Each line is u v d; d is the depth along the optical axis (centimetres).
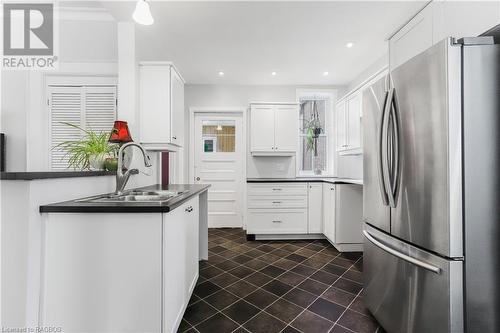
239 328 158
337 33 245
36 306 115
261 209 353
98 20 237
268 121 382
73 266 120
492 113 109
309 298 194
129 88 225
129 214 121
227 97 413
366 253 175
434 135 114
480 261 108
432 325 116
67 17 236
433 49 114
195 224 207
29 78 238
